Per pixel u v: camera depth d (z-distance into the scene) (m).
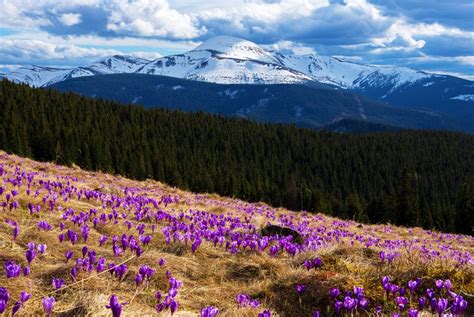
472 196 75.75
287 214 26.62
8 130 98.56
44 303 4.36
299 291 6.23
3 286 5.36
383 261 8.51
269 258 8.36
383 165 170.88
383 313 5.88
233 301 6.41
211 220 12.85
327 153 175.25
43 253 6.51
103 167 96.62
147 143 131.50
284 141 182.25
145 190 25.06
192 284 6.89
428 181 159.75
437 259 8.61
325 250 8.99
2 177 15.19
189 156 139.62
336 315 6.02
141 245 8.75
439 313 4.86
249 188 99.75
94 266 6.75
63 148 98.44
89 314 4.88
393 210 79.25
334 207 85.75
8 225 8.15
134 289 6.13
